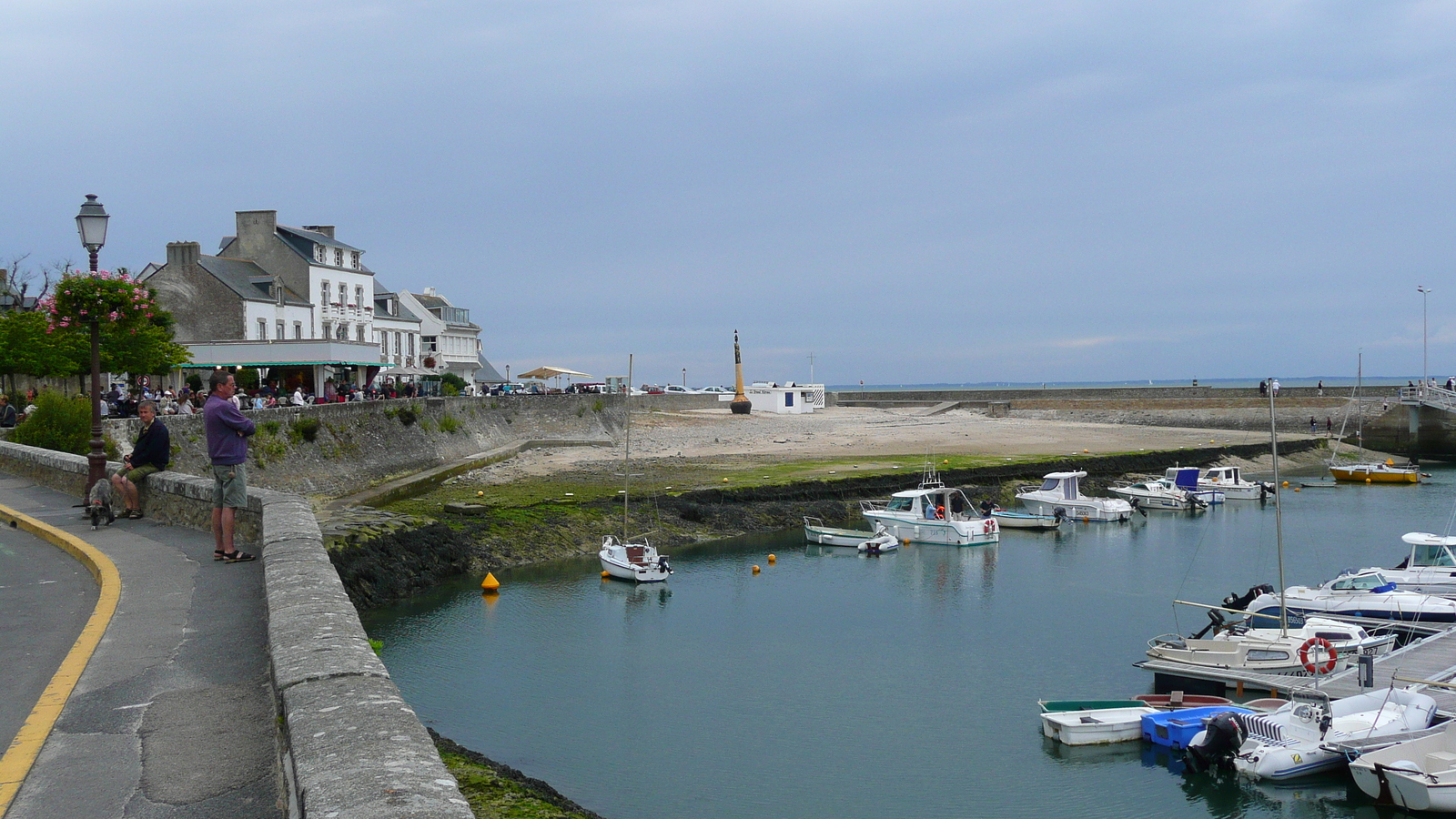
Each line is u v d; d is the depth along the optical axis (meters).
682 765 23.66
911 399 143.12
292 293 75.88
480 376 130.12
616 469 70.56
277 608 8.58
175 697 8.41
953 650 33.28
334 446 53.16
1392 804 20.39
